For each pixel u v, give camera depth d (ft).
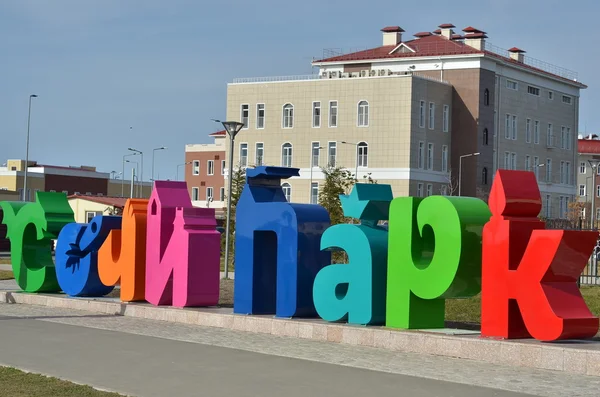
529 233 53.26
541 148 325.21
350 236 60.95
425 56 291.79
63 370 47.85
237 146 303.27
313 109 291.58
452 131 291.58
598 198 424.46
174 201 74.84
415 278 57.21
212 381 44.75
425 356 53.06
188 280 71.61
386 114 279.28
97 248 80.79
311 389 42.68
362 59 299.99
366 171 280.92
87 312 76.89
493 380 44.91
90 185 332.39
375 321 59.98
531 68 315.58
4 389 41.98
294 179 293.64
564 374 46.85
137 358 51.65
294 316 64.44
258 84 299.99
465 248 55.01
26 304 83.66
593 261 124.57
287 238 64.69
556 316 49.75
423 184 280.92
